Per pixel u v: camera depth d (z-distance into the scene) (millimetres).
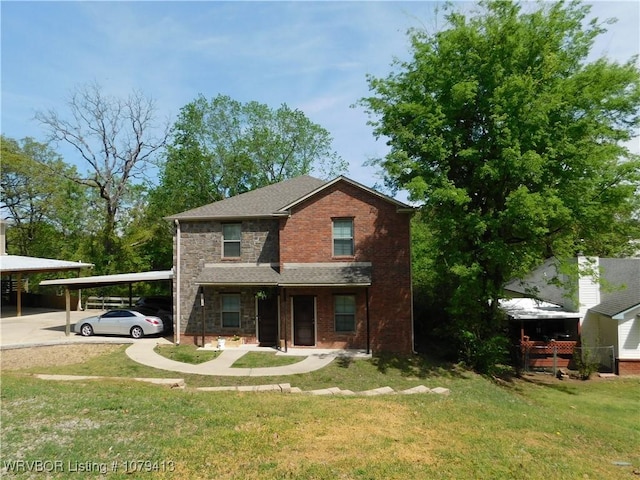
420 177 16281
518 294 27891
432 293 23422
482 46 16812
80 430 7934
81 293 32938
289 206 19078
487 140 16625
